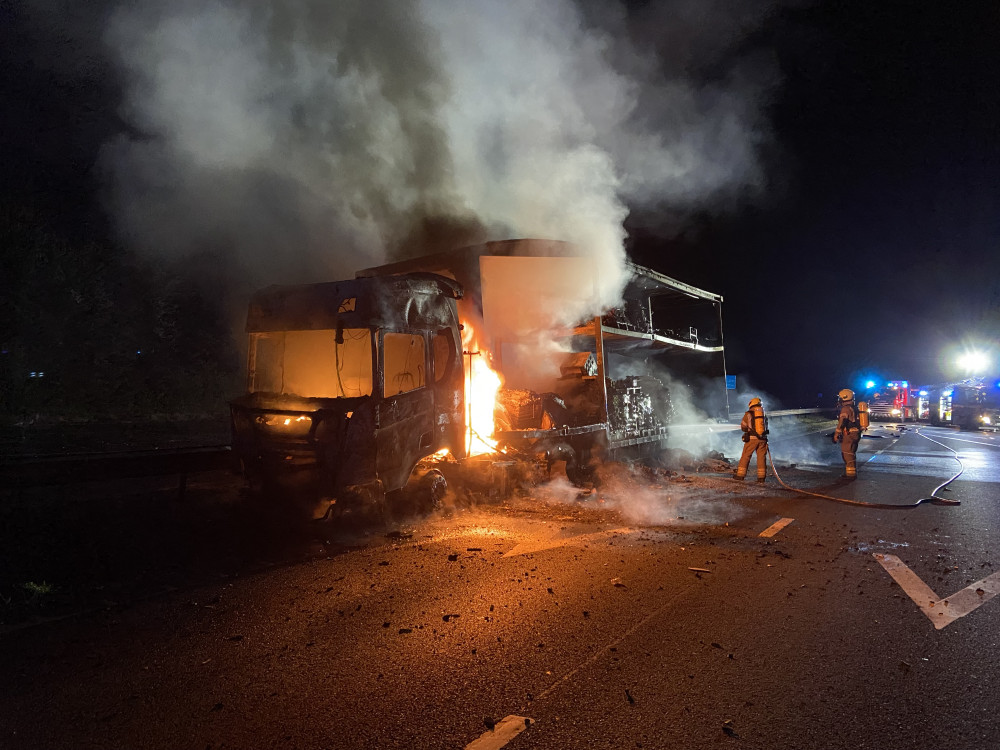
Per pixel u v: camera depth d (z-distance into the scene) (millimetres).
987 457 16891
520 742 2984
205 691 3504
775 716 3219
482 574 5668
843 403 12672
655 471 12477
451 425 8484
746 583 5473
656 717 3211
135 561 6008
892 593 5215
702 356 15586
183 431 18906
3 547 5941
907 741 2988
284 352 7965
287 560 6148
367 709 3303
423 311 8078
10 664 3850
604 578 5570
